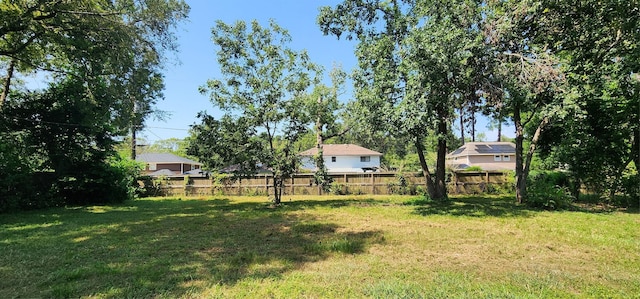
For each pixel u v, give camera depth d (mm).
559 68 8570
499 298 3230
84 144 13625
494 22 9156
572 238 6086
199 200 15562
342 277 3939
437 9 9414
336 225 7875
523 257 4832
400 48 10453
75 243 6055
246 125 11930
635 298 3258
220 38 11625
